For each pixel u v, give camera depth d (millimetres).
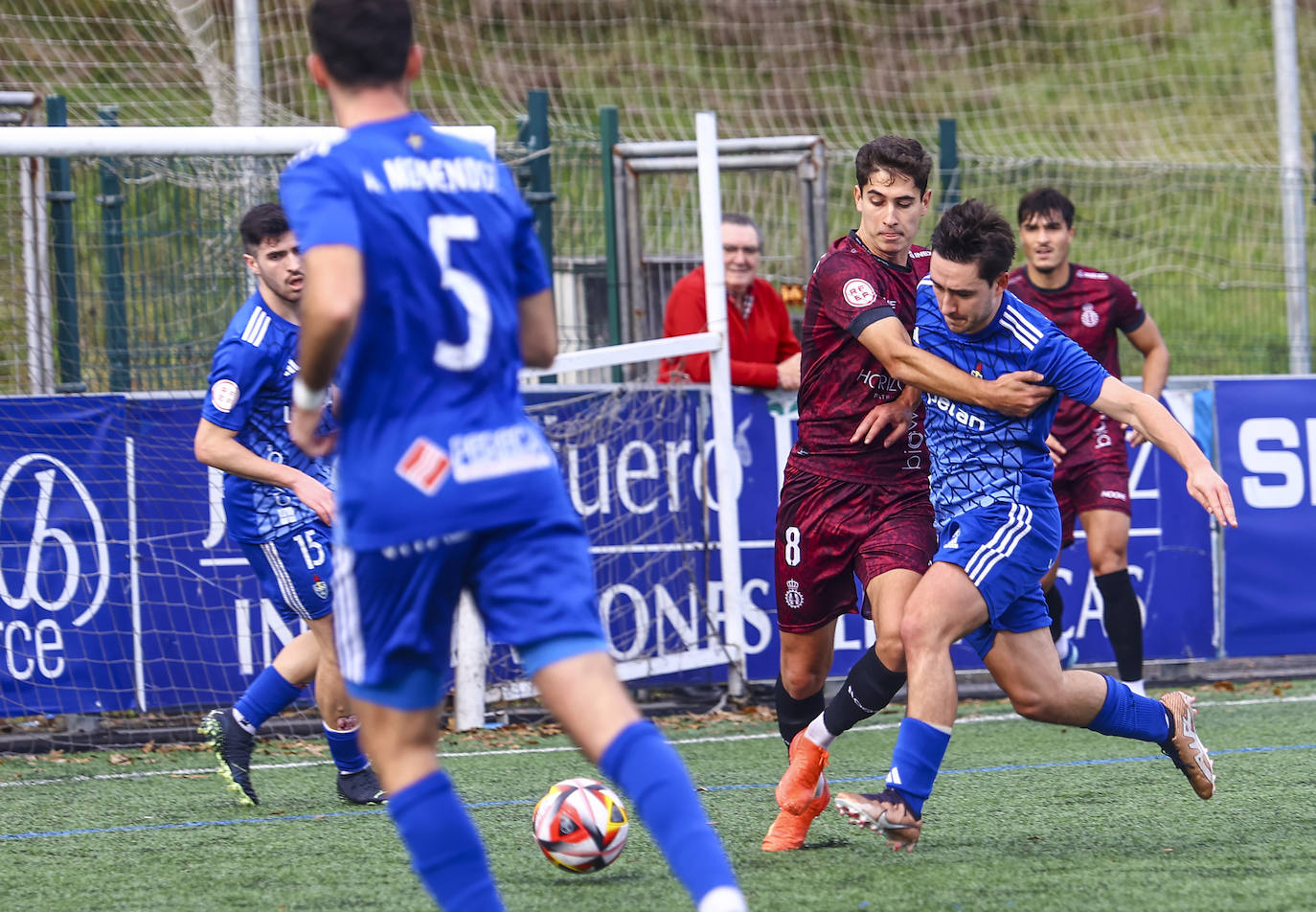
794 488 14461
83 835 14766
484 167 8844
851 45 54906
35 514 21156
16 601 21031
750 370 23781
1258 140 52531
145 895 12047
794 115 51312
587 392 23312
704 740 20906
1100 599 25094
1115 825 13891
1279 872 11656
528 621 8281
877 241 14070
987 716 22578
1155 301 36031
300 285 15648
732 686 23609
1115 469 21234
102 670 21391
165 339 24797
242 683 21984
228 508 16094
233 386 15555
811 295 14312
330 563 15914
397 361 8156
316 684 16094
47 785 18078
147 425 21688
